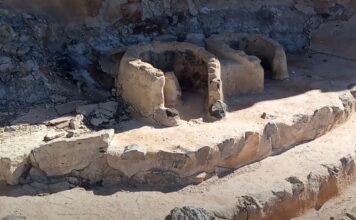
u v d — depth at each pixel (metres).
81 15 9.52
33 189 6.93
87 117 7.90
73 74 8.88
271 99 8.58
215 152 7.24
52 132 7.45
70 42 9.35
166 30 10.09
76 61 9.15
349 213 7.42
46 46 9.08
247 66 8.64
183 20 10.25
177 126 7.73
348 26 11.01
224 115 7.94
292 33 10.87
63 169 7.05
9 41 8.66
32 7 9.17
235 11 10.66
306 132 8.16
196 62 8.66
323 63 10.12
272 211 7.05
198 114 8.12
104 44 9.53
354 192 7.85
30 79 8.41
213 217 6.62
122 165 7.05
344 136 8.39
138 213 6.63
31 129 7.60
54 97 8.41
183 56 8.79
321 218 7.36
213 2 10.56
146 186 7.11
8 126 7.64
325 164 7.69
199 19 10.36
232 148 7.40
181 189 7.09
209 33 10.32
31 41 8.80
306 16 11.09
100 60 9.28
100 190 7.03
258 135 7.57
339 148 8.07
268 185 7.21
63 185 7.02
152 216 6.58
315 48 10.77
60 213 6.59
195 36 9.91
